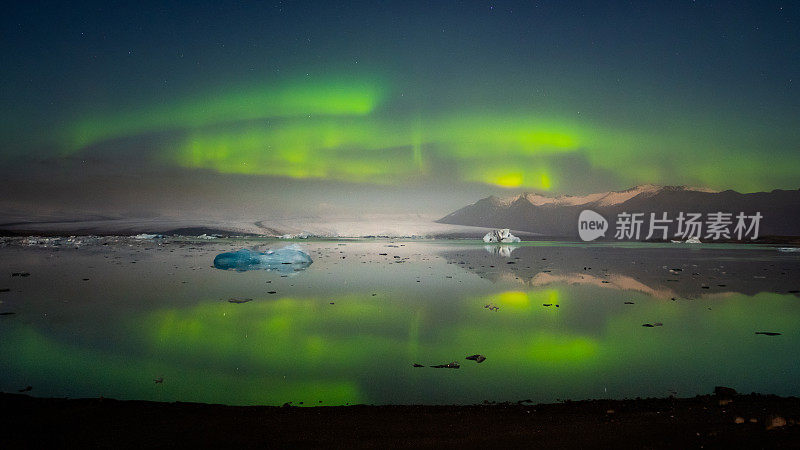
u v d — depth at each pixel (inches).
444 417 203.8
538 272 832.3
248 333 377.1
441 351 330.6
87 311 458.0
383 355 319.3
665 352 330.3
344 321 422.3
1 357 310.5
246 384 262.4
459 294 573.3
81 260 963.3
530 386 259.8
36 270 784.9
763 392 253.4
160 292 573.0
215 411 211.8
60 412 204.2
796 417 195.5
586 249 1590.8
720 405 220.8
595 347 342.3
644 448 155.5
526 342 354.6
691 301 537.3
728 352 331.6
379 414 208.7
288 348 336.2
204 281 671.1
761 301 538.9
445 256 1205.1
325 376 277.1
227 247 1430.9
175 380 269.9
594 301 532.1
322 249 1460.4
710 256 1255.5
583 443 163.3
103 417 198.2
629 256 1247.5
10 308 471.8
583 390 254.4
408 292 584.7
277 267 877.8
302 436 175.8
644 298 554.6
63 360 306.3
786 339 366.9
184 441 169.2
